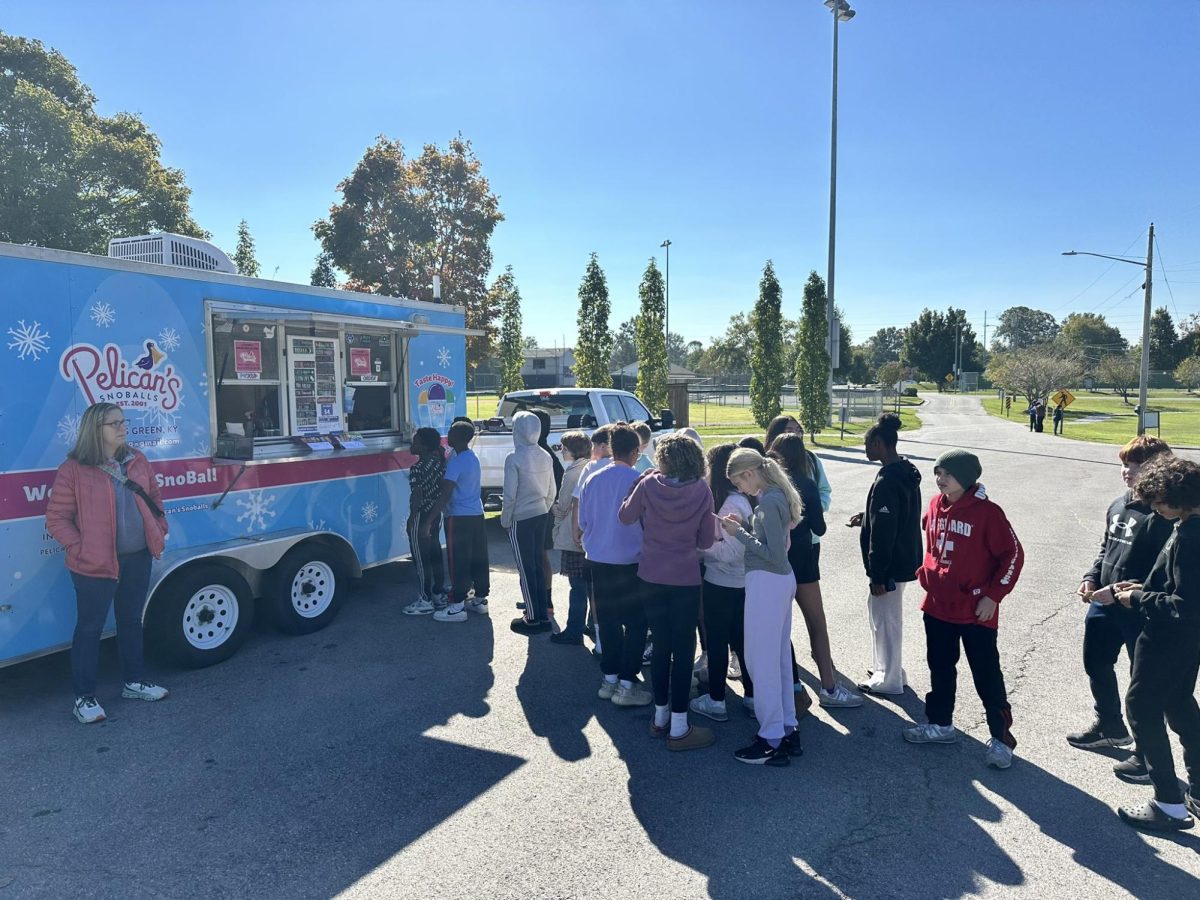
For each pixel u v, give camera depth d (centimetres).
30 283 438
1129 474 398
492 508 1009
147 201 2461
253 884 300
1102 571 401
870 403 4109
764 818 347
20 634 441
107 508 435
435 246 2456
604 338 2433
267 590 575
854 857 317
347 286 2464
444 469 635
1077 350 6706
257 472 562
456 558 629
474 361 2569
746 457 397
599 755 409
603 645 476
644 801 362
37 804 356
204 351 527
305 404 601
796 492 400
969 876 304
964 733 434
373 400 670
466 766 395
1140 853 320
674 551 409
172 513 512
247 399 565
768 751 396
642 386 2428
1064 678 512
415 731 435
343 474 628
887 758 405
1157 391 8344
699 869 309
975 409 5359
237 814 349
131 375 486
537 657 554
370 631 608
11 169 2073
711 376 8506
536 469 592
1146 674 334
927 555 411
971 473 384
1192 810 342
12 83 2214
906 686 506
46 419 446
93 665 442
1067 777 384
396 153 2419
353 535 639
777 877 304
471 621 638
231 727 438
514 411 1035
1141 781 379
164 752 407
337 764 396
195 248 595
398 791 370
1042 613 661
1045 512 1195
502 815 349
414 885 299
